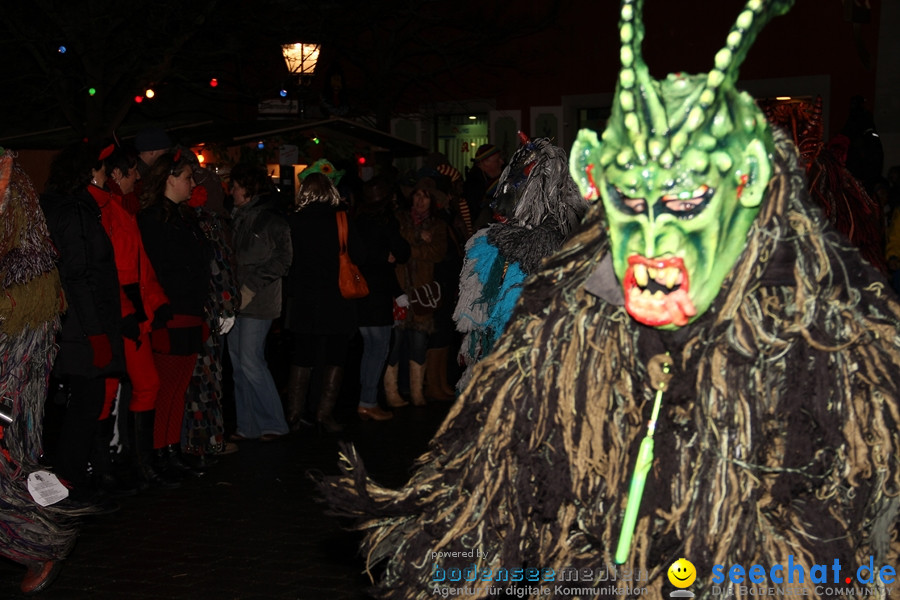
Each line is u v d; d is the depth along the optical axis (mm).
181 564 4781
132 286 5535
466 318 4438
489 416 2084
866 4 9734
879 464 1942
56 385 9398
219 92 15859
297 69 12922
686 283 1818
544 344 2049
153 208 6031
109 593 4410
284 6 15289
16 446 4254
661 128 1790
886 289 1990
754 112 1848
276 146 12312
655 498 1997
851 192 4594
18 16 14469
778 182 1926
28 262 4160
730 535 1938
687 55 16406
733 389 1931
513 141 18516
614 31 17359
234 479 6348
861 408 1935
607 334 2008
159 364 6156
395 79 17500
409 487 2193
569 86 17875
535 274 2109
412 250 8617
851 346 1927
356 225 7969
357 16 15977
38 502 4254
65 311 4805
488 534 2129
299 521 5457
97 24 13883
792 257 1923
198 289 6203
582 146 1939
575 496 2053
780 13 1816
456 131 19391
